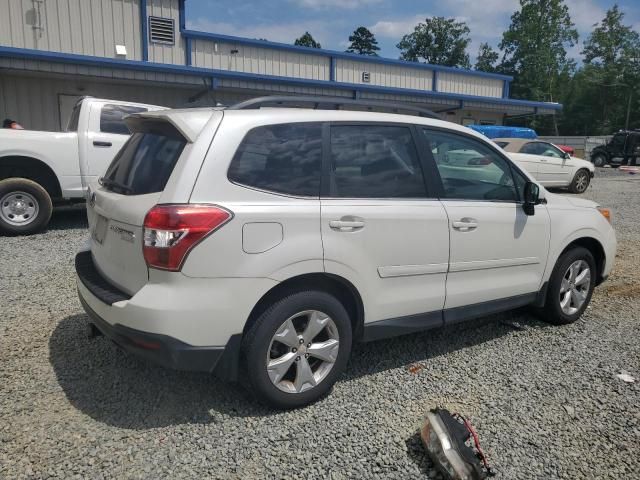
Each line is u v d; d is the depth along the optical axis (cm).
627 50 7000
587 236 487
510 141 1608
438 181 388
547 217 455
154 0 1741
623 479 280
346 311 346
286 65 2089
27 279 579
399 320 370
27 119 1538
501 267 425
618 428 325
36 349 405
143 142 346
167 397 342
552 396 361
